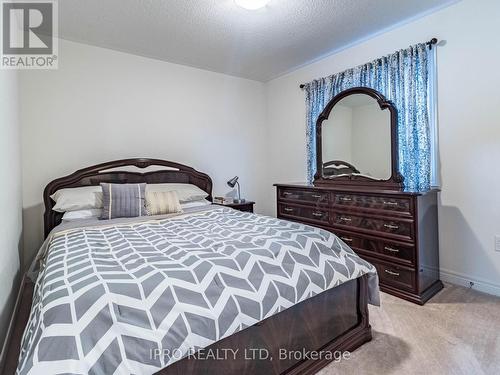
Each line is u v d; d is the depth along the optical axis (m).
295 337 1.37
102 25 2.56
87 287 1.00
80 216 2.41
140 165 3.15
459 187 2.40
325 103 3.43
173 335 0.96
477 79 2.27
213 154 3.85
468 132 2.33
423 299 2.16
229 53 3.25
